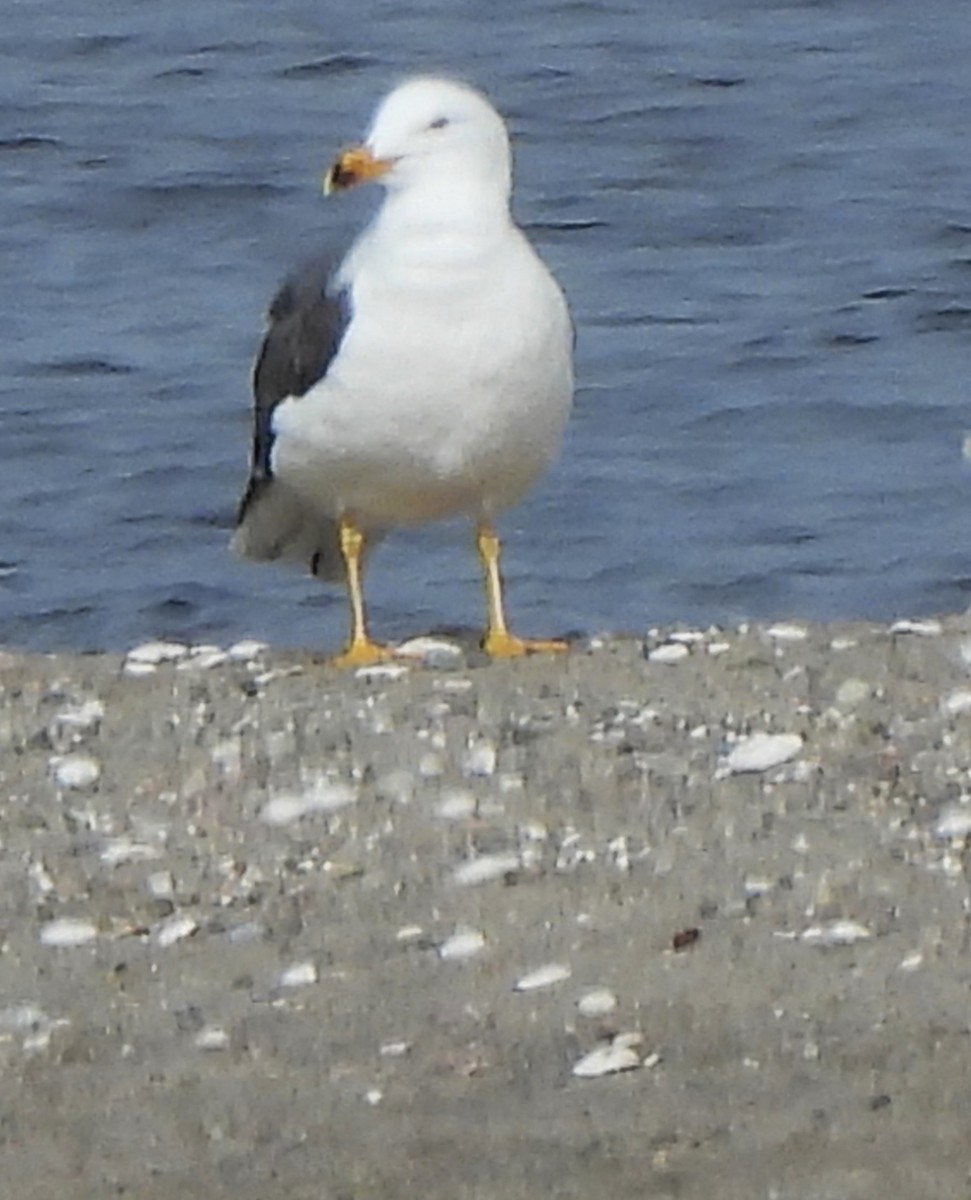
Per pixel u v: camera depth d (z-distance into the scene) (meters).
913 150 33.25
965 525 24.30
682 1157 10.66
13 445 26.16
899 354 27.92
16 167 33.12
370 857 13.10
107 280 29.97
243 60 36.41
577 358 27.81
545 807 13.39
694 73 35.84
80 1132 11.16
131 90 35.41
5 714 14.70
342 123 34.22
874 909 12.31
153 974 12.30
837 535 24.12
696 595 23.08
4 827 13.54
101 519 24.70
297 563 16.97
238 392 26.97
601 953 12.12
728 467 25.55
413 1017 11.77
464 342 14.80
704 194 32.25
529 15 38.00
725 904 12.44
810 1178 10.45
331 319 15.00
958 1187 10.34
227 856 13.20
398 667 15.27
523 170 33.03
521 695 14.61
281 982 12.12
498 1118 11.02
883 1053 11.20
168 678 15.18
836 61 36.16
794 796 13.33
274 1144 10.98
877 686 14.46
